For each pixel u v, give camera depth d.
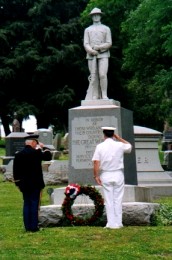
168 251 10.47
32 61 58.56
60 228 13.15
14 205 18.75
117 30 49.78
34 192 12.83
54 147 43.06
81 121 16.84
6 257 9.99
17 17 64.12
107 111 16.67
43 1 59.62
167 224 13.64
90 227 13.16
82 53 59.75
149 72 45.50
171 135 49.84
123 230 12.48
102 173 12.91
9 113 60.38
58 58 57.62
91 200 14.54
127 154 16.53
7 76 57.59
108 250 10.51
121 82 59.72
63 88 58.38
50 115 62.22
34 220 12.84
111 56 57.16
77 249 10.67
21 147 37.59
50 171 26.67
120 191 12.89
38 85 60.81
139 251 10.41
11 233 12.65
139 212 13.41
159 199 20.22
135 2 43.94
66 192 13.54
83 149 16.77
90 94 17.45
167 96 40.06
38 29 61.19
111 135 13.06
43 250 10.62
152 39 37.94
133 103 61.09
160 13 32.44
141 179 23.47
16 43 61.59
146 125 64.12
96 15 17.81
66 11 62.31
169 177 24.02
